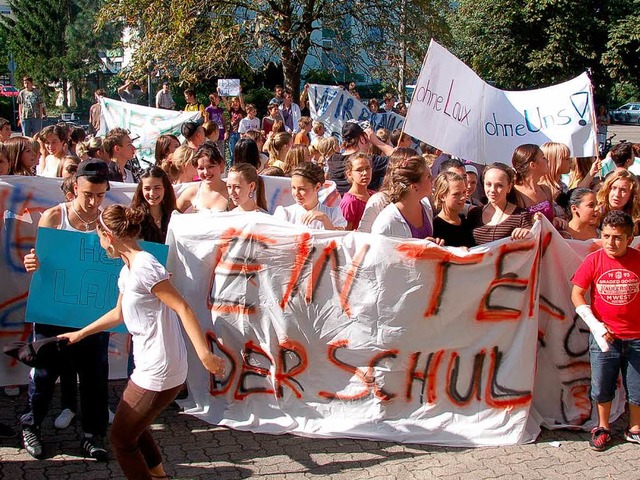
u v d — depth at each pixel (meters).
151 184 5.05
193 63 20.08
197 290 4.99
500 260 4.73
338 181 7.39
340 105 13.48
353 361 4.80
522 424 4.77
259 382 4.92
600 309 4.69
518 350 4.77
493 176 5.04
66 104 48.91
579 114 7.16
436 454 4.58
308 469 4.34
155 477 4.00
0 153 6.15
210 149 5.68
